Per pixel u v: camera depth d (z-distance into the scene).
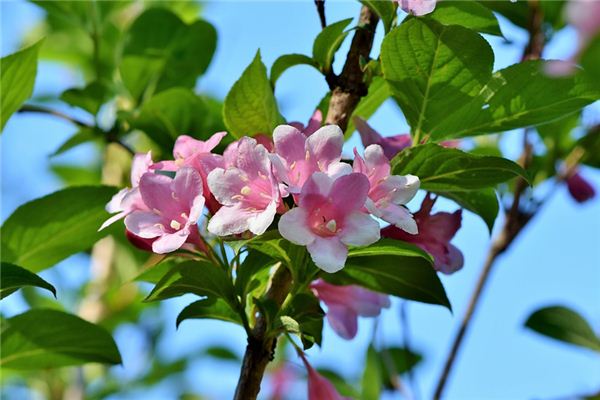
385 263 0.77
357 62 0.77
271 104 0.76
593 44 0.66
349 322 0.80
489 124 0.77
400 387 0.95
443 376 0.93
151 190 0.73
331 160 0.71
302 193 0.70
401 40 0.75
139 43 0.96
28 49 0.83
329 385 0.79
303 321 0.75
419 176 0.75
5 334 0.81
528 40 0.94
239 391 0.74
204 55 0.97
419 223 0.77
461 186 0.76
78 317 0.81
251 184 0.71
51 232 0.83
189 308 0.76
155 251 0.72
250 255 0.75
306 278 0.74
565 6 0.93
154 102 0.88
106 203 0.83
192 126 0.90
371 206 0.70
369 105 0.82
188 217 0.73
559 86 0.76
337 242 0.70
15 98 0.85
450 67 0.75
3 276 0.74
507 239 0.96
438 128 0.77
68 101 0.94
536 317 0.98
